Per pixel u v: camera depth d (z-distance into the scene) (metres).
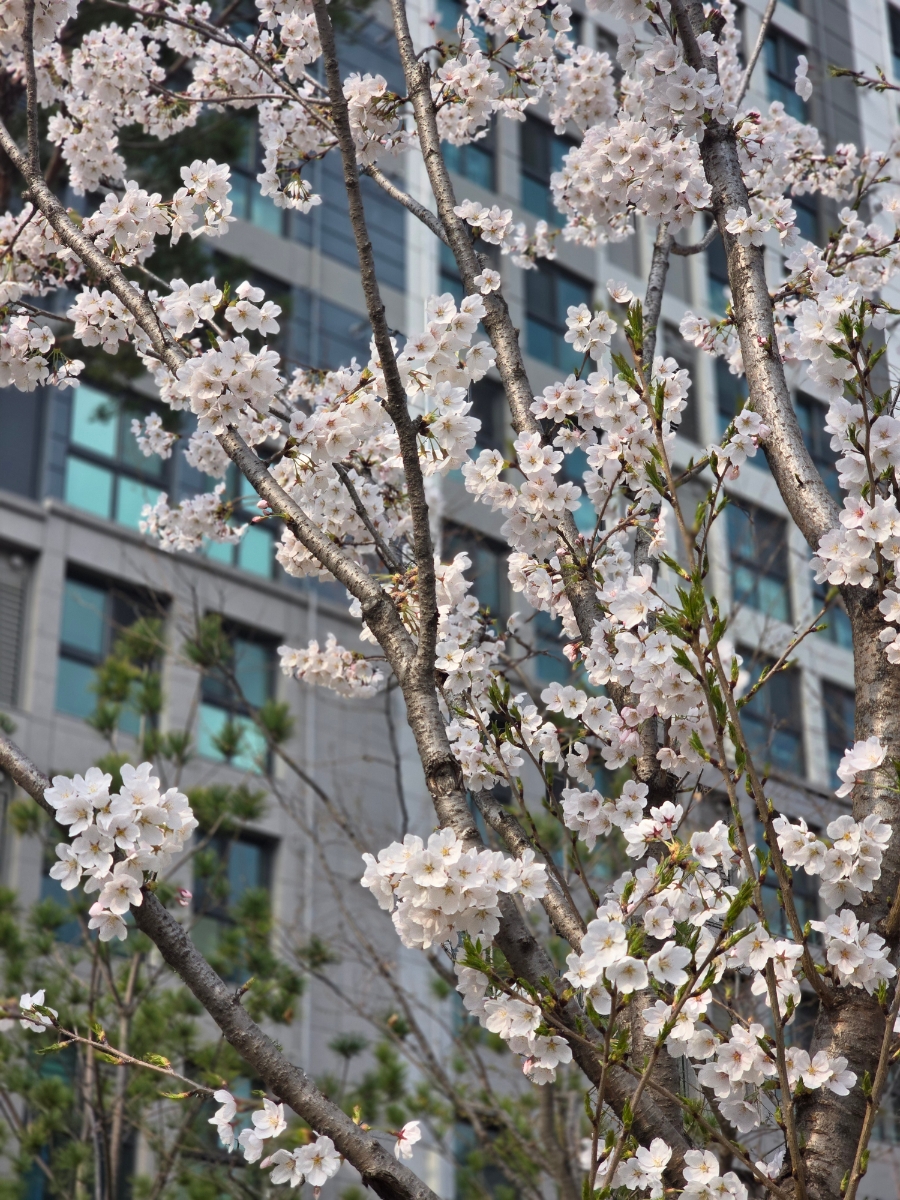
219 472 5.58
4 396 16.22
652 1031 2.75
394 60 20.03
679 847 2.82
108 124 6.36
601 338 3.75
